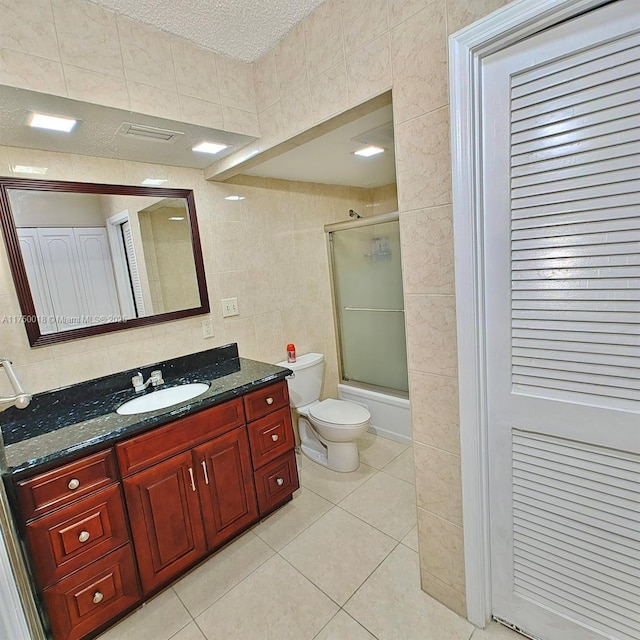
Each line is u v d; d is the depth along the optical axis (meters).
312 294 2.93
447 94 1.08
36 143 1.56
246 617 1.46
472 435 1.20
